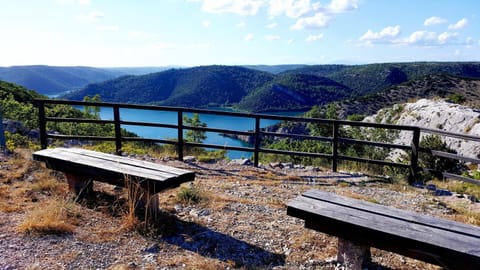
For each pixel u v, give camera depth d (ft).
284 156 36.99
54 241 10.59
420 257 8.30
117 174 12.59
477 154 38.06
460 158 19.49
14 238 10.49
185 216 13.33
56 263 9.46
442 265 8.00
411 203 17.46
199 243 11.21
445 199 18.52
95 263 9.64
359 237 9.16
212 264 9.87
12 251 9.80
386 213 9.77
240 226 12.75
